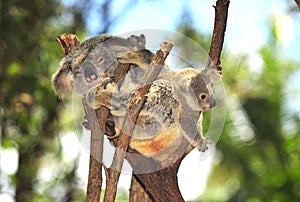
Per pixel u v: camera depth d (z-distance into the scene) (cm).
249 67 1972
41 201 1753
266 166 1945
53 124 1786
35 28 1752
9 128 1733
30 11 1759
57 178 1772
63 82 900
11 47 1723
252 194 1906
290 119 1948
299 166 1948
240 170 1922
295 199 1934
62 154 1800
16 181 1753
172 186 803
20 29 1731
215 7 843
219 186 1908
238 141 1900
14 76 1697
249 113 1923
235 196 1902
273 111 1947
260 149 1925
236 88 1948
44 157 1788
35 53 1730
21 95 1700
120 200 1485
